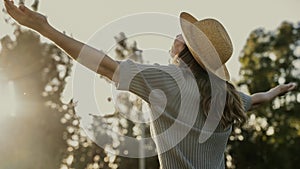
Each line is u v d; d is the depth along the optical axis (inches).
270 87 1103.0
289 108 1047.0
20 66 794.2
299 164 1034.7
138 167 734.5
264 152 1010.1
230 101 130.0
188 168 123.3
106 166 693.9
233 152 989.8
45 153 719.7
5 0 110.9
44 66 805.2
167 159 123.5
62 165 706.2
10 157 708.7
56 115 735.7
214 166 128.5
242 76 1125.1
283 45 1128.2
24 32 826.2
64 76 800.9
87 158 694.5
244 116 132.0
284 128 1036.5
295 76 1109.1
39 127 727.1
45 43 820.0
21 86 776.9
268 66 1119.6
